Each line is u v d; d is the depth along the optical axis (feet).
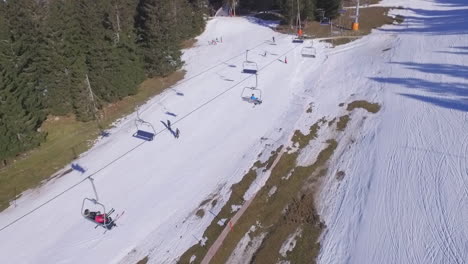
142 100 145.59
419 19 209.26
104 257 79.46
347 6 241.14
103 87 134.00
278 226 84.23
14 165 110.73
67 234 85.51
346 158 104.22
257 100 134.10
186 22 208.03
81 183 101.40
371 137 110.32
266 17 246.06
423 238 76.33
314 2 216.54
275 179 97.71
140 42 160.25
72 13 128.77
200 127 123.54
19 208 94.73
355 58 165.78
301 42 189.57
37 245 83.35
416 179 91.40
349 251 76.74
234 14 276.41
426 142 103.35
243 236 82.43
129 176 102.83
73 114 134.51
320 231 82.38
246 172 100.73
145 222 87.51
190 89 150.51
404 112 118.42
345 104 129.29
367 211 85.35
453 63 144.15
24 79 116.88
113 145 117.19
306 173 100.22
